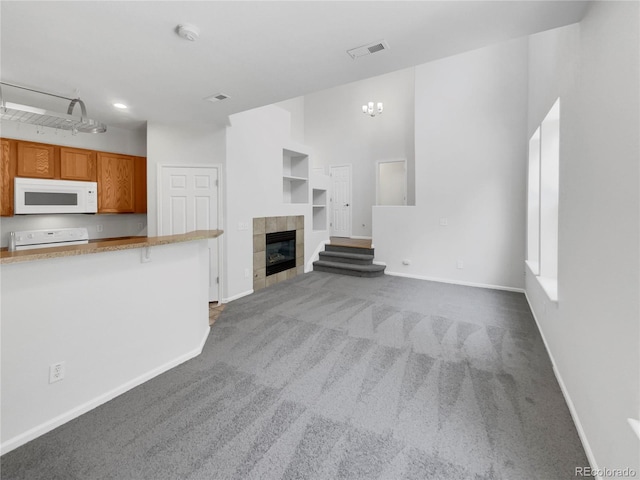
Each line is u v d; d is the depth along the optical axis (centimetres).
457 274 520
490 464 151
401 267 575
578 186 185
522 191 468
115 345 209
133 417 187
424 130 537
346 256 609
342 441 166
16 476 144
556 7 167
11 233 355
